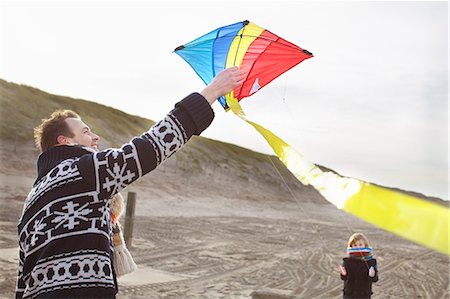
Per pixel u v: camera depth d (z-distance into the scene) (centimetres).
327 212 5412
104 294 163
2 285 829
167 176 4978
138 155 169
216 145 8031
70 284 161
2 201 2467
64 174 174
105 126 7231
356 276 627
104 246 170
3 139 3662
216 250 1811
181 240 2012
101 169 169
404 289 1350
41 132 201
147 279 1112
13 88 5638
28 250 171
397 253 2102
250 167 7475
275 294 938
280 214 4597
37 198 176
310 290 1216
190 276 1245
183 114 175
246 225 3106
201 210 3934
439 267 1777
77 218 168
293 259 1738
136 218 2755
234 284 1202
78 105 6956
